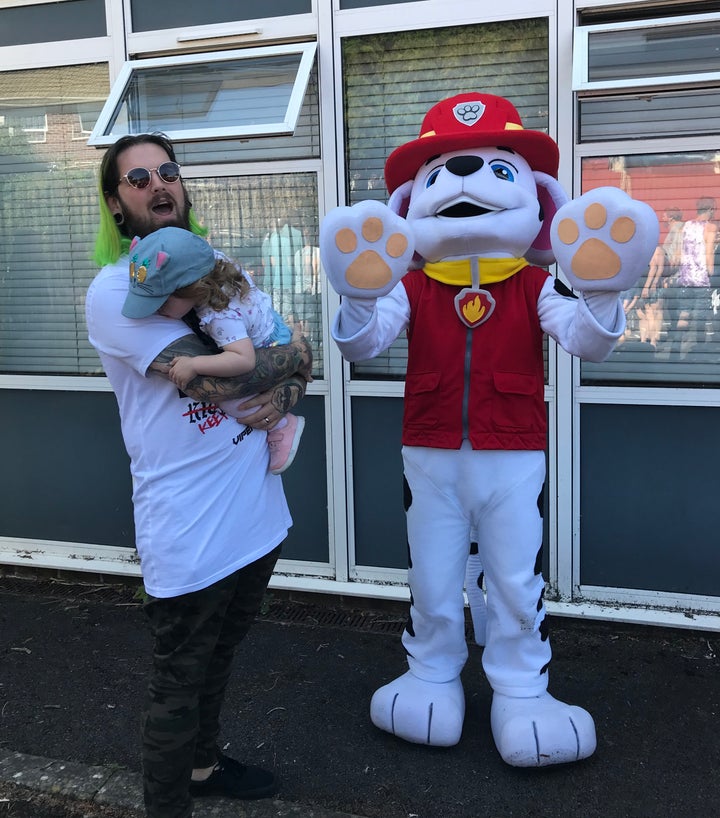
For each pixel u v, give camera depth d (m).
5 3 3.65
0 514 4.05
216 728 2.14
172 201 1.92
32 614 3.56
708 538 3.17
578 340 1.98
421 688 2.47
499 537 2.30
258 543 1.91
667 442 3.16
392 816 2.18
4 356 4.01
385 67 3.26
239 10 3.37
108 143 3.12
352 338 2.07
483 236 2.14
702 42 2.83
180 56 3.43
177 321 1.78
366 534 3.54
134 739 2.58
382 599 3.48
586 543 3.30
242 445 1.86
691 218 3.06
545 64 3.09
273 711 2.71
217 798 2.24
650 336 3.16
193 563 1.77
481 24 3.12
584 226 1.83
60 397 3.87
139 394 1.79
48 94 3.74
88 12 3.57
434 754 2.46
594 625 3.25
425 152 2.26
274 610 3.53
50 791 2.33
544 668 2.41
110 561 3.90
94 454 3.87
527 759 2.26
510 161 2.23
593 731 2.34
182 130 3.11
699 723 2.58
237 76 3.31
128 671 3.04
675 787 2.27
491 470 2.27
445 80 3.21
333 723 2.64
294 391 1.91
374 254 1.95
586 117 3.08
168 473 1.77
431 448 2.33
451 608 2.41
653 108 3.02
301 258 3.50
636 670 2.92
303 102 3.34
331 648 3.17
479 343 2.23
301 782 2.33
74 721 2.70
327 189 3.36
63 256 3.86
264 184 3.49
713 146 2.96
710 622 3.13
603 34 2.94
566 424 3.22
